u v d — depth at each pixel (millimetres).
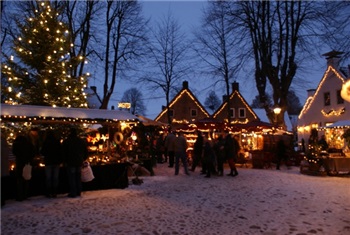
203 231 7051
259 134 26734
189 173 16125
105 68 28094
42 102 16547
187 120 48938
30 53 16906
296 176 15711
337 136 27875
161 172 17125
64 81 17219
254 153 20328
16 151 9820
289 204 9461
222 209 8914
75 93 17547
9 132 15070
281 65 26312
